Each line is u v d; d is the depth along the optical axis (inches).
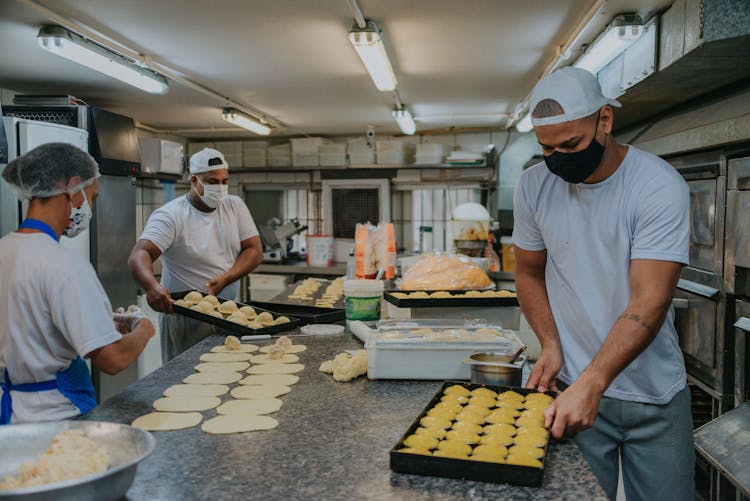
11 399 59.0
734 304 101.3
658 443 59.1
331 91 183.9
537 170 63.4
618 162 55.9
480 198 259.9
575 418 44.5
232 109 199.3
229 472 41.6
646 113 156.3
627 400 59.2
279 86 176.9
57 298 56.3
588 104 50.8
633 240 55.4
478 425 47.6
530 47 139.4
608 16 115.8
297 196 279.1
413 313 88.4
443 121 243.8
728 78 115.2
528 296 66.7
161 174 193.5
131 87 174.6
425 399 58.4
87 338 55.9
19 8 110.0
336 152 251.0
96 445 40.8
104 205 145.0
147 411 55.1
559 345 62.2
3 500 31.8
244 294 251.9
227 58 146.7
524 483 38.6
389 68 139.0
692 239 116.7
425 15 117.6
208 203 115.2
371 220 261.4
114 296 150.0
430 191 264.8
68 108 139.9
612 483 61.6
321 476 40.8
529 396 53.9
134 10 113.9
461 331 70.1
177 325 112.0
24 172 58.6
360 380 65.6
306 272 239.5
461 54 145.4
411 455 40.7
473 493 37.8
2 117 113.0
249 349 80.6
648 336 49.9
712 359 106.1
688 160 118.3
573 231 59.3
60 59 144.6
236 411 54.3
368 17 118.6
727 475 81.4
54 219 61.4
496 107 213.3
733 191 99.3
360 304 91.3
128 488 36.5
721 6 89.6
